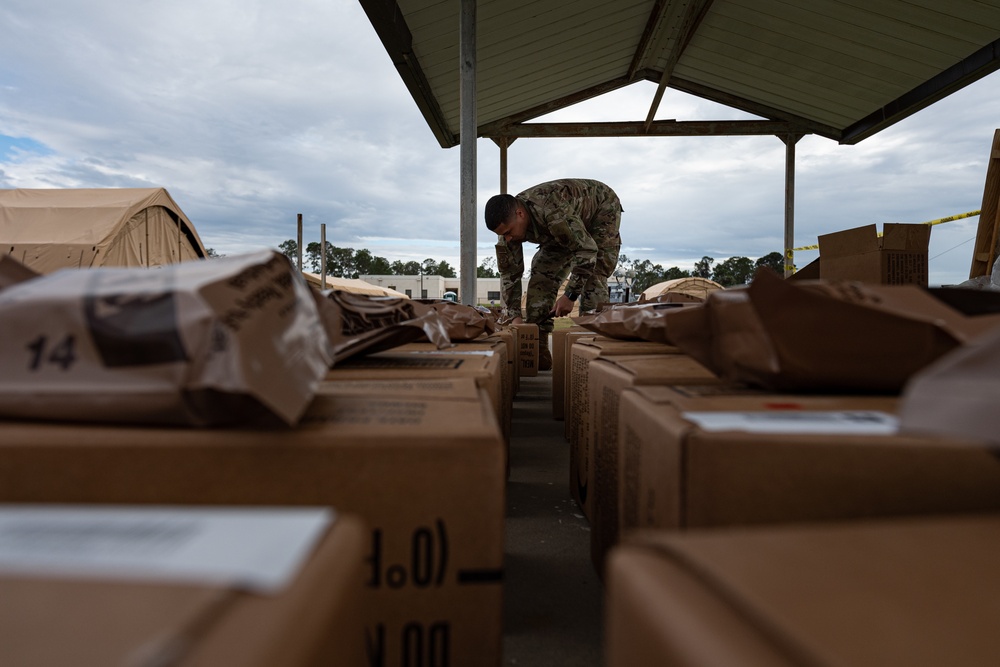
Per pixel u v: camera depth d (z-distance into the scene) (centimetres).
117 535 30
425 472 55
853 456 50
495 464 55
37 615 23
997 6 443
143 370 52
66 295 55
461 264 431
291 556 29
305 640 25
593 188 397
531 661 87
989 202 260
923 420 39
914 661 21
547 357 512
